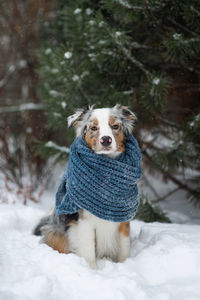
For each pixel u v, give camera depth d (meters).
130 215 3.39
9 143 7.55
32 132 7.17
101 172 3.18
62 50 5.46
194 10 4.50
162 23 4.96
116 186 3.19
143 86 4.90
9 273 2.79
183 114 5.86
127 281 2.71
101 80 5.39
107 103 5.18
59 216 3.55
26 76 8.22
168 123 5.60
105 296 2.60
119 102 5.01
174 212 6.07
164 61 5.42
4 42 8.37
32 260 3.09
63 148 5.93
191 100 5.86
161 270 3.03
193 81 5.55
